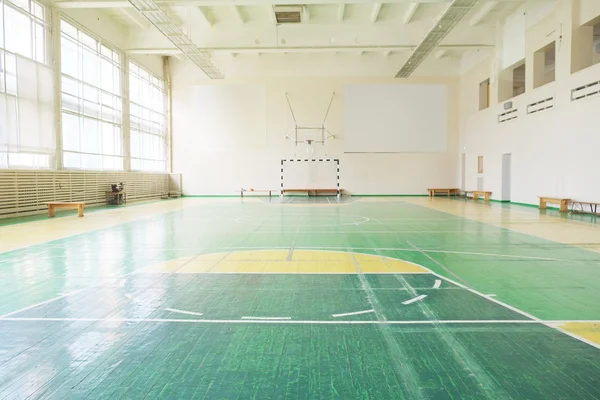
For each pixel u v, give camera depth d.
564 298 3.40
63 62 11.05
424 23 14.13
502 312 3.07
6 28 8.91
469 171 17.02
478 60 15.99
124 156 14.34
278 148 18.09
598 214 9.42
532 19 12.02
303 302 3.31
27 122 9.52
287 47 14.51
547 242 6.10
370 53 17.80
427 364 2.24
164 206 12.92
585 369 2.18
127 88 14.34
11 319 2.93
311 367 2.21
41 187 10.08
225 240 6.34
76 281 3.93
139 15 13.02
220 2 9.92
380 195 18.30
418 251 5.46
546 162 11.44
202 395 1.94
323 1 10.07
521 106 12.75
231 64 17.83
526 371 2.16
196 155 18.09
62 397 1.92
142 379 2.09
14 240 6.28
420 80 17.95
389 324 2.83
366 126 18.09
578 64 10.16
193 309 3.14
